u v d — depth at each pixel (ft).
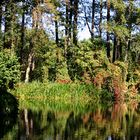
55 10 130.72
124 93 130.21
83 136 59.57
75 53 140.26
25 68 143.02
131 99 131.85
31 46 133.80
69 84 124.06
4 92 81.10
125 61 148.36
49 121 72.69
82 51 138.21
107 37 148.05
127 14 148.77
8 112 77.41
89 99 123.44
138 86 142.00
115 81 130.00
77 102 115.44
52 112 86.48
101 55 137.80
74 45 144.05
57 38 146.61
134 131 64.95
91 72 131.95
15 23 134.72
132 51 161.99
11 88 110.52
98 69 131.85
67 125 69.21
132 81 143.13
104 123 73.00
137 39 153.58
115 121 75.97
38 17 130.41
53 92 120.37
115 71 132.57
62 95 120.78
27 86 118.21
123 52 171.53
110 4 145.18
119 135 61.26
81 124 70.90
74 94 122.31
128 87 138.72
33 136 57.82
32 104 102.89
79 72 133.80
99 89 126.41
